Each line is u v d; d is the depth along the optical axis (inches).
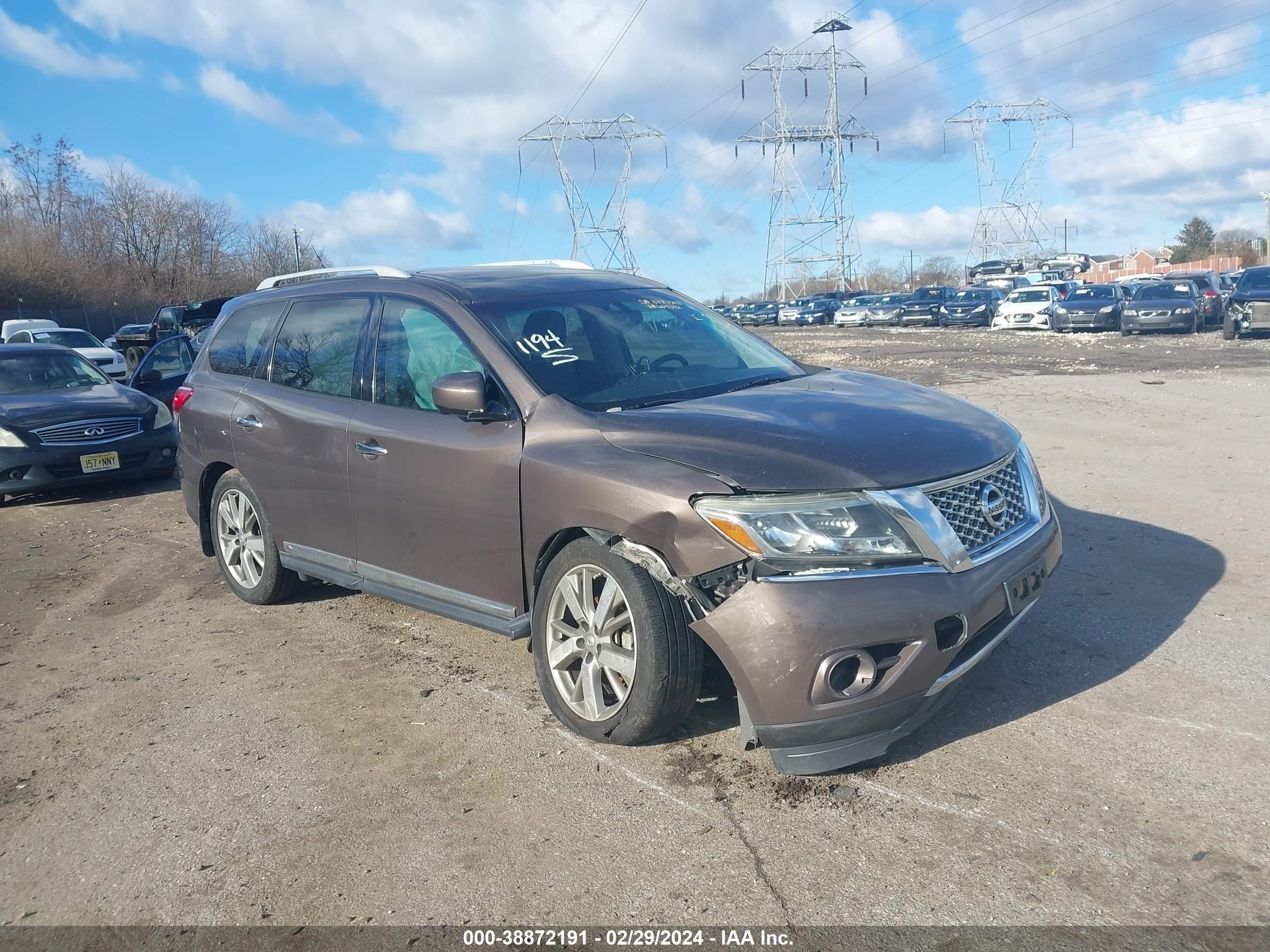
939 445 131.4
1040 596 138.2
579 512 135.7
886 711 119.0
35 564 274.8
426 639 192.5
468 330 163.5
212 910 110.2
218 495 222.1
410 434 164.7
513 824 123.0
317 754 145.5
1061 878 105.7
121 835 126.9
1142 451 334.6
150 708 167.0
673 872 111.5
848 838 115.5
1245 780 122.3
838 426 133.8
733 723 145.9
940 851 111.7
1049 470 311.0
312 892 112.1
